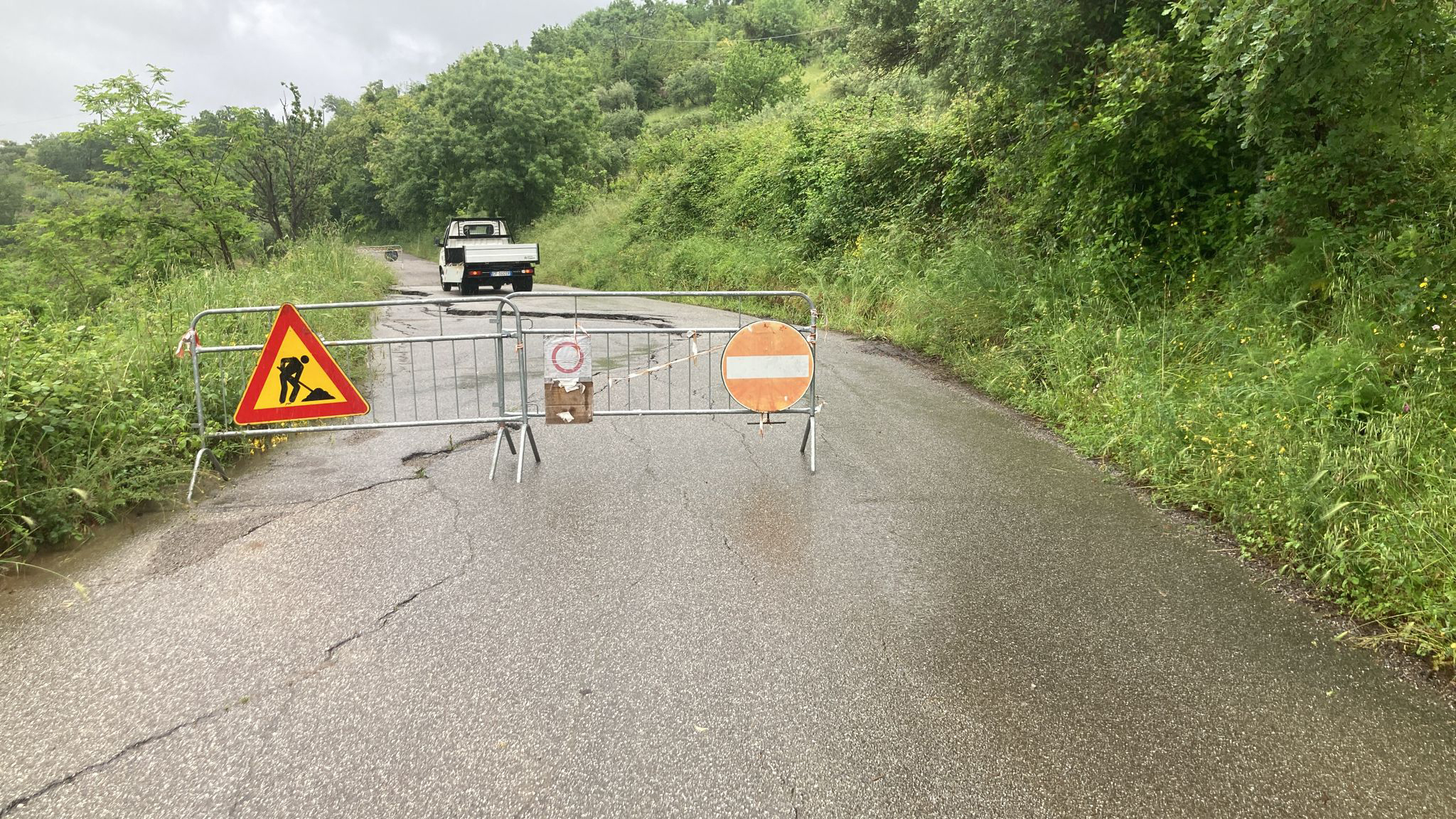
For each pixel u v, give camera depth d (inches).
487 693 118.3
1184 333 289.6
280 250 800.3
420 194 1868.8
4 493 172.1
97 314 364.8
